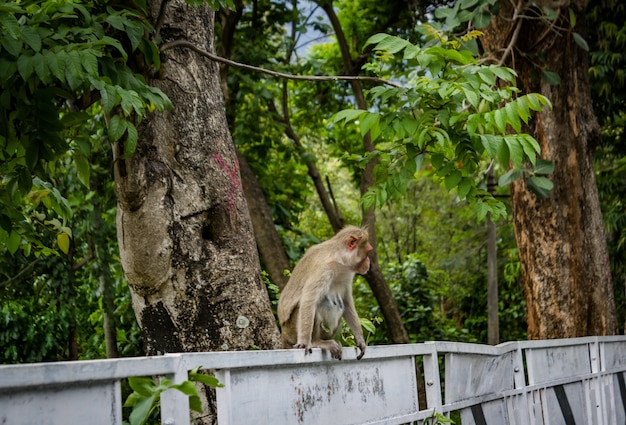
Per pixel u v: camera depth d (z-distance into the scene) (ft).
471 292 61.16
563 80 34.88
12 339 37.17
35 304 38.24
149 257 17.25
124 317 40.09
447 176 19.76
